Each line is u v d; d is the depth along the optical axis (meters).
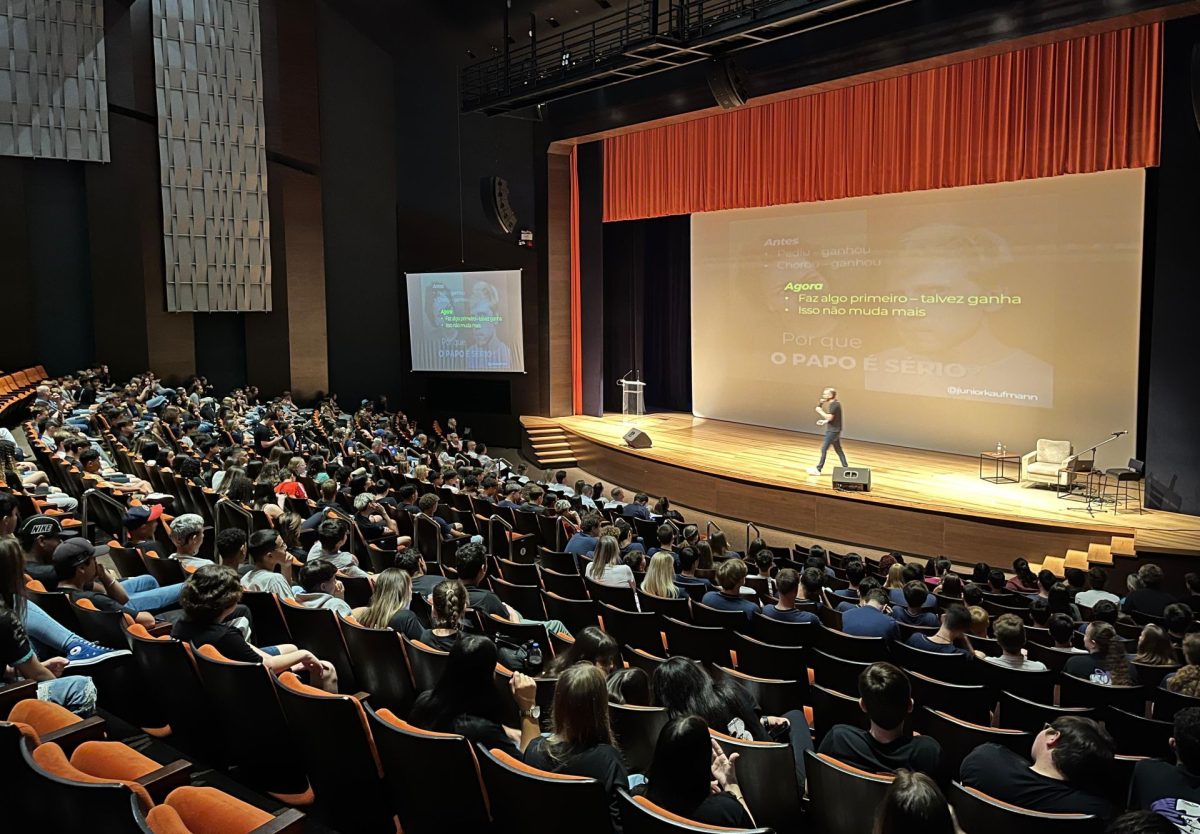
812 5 11.51
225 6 20.98
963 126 14.12
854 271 17.09
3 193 19.17
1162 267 12.03
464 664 3.56
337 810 3.76
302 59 22.22
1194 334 11.84
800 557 11.23
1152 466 12.37
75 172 20.02
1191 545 10.72
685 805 2.88
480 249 22.55
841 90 15.60
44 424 12.57
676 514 12.14
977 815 3.11
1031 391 14.82
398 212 23.61
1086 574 9.21
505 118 21.88
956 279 15.60
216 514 7.88
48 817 2.63
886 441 17.00
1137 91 12.16
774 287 18.50
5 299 19.34
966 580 10.62
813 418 18.20
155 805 2.86
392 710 4.68
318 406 21.97
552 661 4.83
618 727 3.92
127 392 17.39
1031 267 14.63
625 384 21.53
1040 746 3.48
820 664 5.44
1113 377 13.87
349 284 23.44
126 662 4.33
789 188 16.66
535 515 10.26
